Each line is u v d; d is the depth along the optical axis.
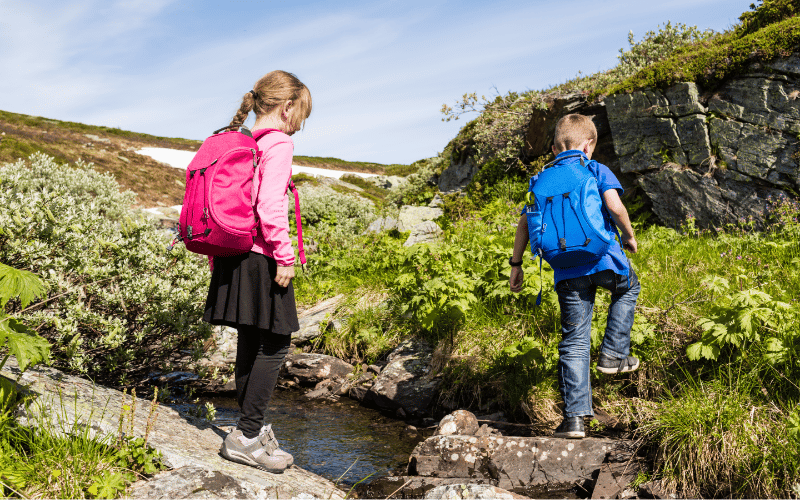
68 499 1.84
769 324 2.95
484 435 3.07
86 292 3.79
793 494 2.13
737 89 6.57
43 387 2.57
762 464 2.22
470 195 10.79
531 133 9.74
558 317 4.04
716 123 6.69
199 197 2.25
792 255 4.57
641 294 4.11
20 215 3.49
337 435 3.59
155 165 37.47
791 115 6.05
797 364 2.71
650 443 2.72
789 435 2.24
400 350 4.68
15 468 1.95
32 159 7.57
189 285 3.97
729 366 2.86
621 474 2.61
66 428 2.18
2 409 2.12
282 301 2.45
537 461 2.80
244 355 2.61
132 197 8.67
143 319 3.84
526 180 9.68
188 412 3.50
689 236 6.36
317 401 4.41
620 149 7.68
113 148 39.34
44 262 3.39
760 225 6.24
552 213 2.75
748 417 2.49
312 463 3.11
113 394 2.90
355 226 10.58
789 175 6.04
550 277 4.22
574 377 2.86
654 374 3.32
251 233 2.32
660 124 7.17
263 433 2.51
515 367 3.76
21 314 3.23
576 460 2.78
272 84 2.58
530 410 3.48
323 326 5.43
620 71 9.27
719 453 2.38
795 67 6.07
